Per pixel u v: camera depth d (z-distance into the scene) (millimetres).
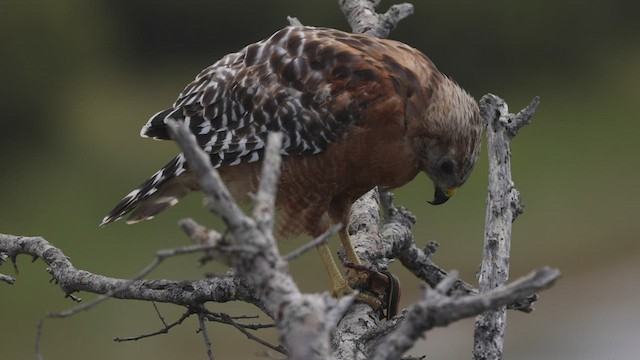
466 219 18781
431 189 19375
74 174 22234
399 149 7145
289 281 3568
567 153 23812
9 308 16344
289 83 7148
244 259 3572
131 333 15641
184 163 7180
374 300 6578
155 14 27078
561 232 20047
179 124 3615
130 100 25469
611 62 29312
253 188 7262
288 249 11758
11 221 20672
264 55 7316
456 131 7219
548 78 28766
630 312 16750
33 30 23406
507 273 5840
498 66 28812
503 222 5898
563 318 16703
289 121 7105
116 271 17922
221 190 3537
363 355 5711
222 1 27344
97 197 21297
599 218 20391
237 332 15266
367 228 7312
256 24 27609
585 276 18297
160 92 26031
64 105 23734
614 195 21484
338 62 7117
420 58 7344
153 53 27266
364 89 7027
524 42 28812
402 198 19281
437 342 15031
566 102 27688
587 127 25734
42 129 23359
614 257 18969
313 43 7223
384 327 5852
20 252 6441
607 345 15531
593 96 27906
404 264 7344
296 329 3486
